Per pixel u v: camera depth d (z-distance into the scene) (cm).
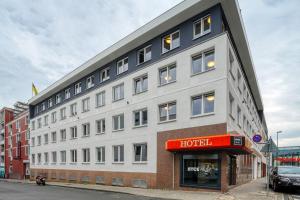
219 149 1697
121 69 2738
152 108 2250
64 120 3691
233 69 2059
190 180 1861
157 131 2167
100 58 2867
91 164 2997
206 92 1847
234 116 1991
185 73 2005
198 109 1905
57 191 2114
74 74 3369
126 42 2512
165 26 2178
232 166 1970
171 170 1986
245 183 2436
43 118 4362
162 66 2206
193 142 1748
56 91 3997
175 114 2062
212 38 1855
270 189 1858
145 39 2394
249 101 3194
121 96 2686
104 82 2933
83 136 3203
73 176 3328
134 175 2352
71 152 3459
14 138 5881
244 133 2545
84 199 1531
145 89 2395
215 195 1555
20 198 1623
